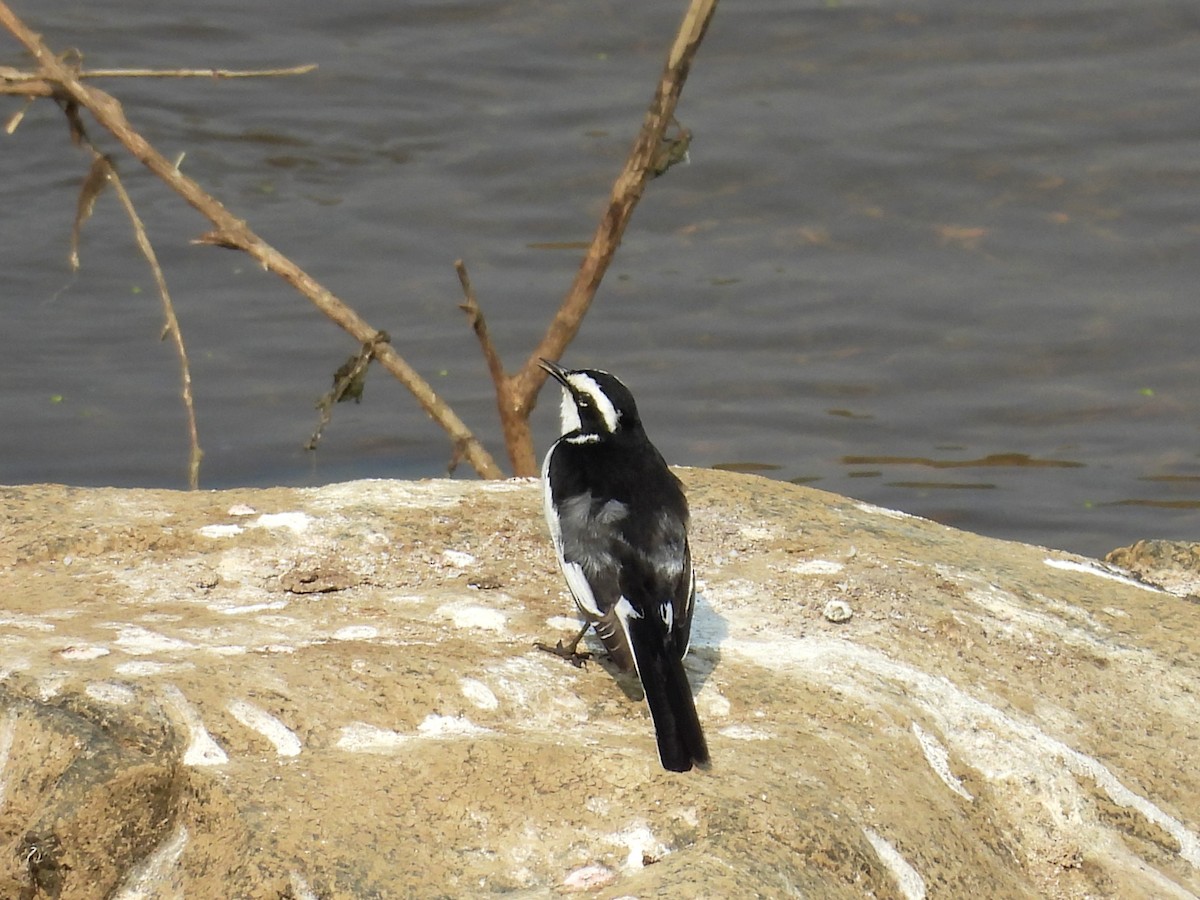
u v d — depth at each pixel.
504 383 14.28
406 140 22.02
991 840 8.34
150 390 18.19
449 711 8.23
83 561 10.01
